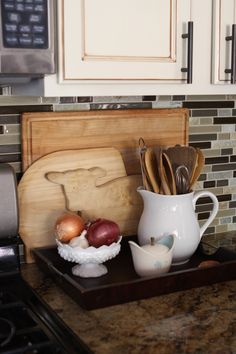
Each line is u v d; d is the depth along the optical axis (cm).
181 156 138
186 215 139
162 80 122
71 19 108
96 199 150
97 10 110
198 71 128
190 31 120
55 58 109
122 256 147
